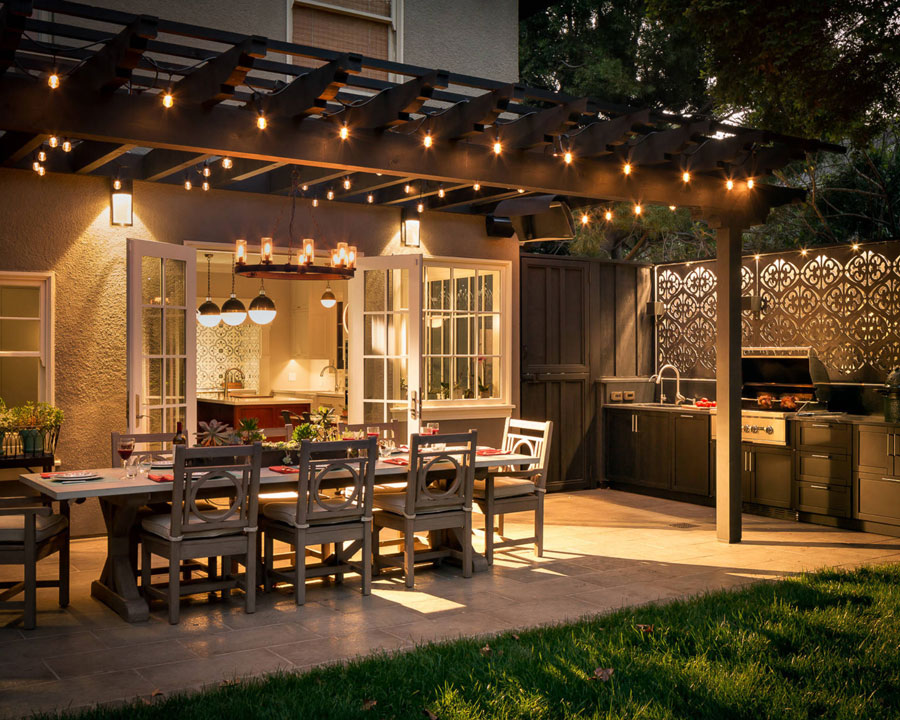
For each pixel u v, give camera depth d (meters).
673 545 7.02
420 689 3.74
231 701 3.55
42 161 6.39
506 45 9.51
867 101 7.31
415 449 5.64
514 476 6.62
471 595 5.48
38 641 4.54
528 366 9.51
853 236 12.85
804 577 5.71
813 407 8.30
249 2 7.87
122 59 4.05
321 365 11.88
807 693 3.66
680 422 9.13
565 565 6.32
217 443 5.65
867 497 7.52
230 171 6.94
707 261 9.94
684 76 13.17
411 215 8.54
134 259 6.62
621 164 6.37
